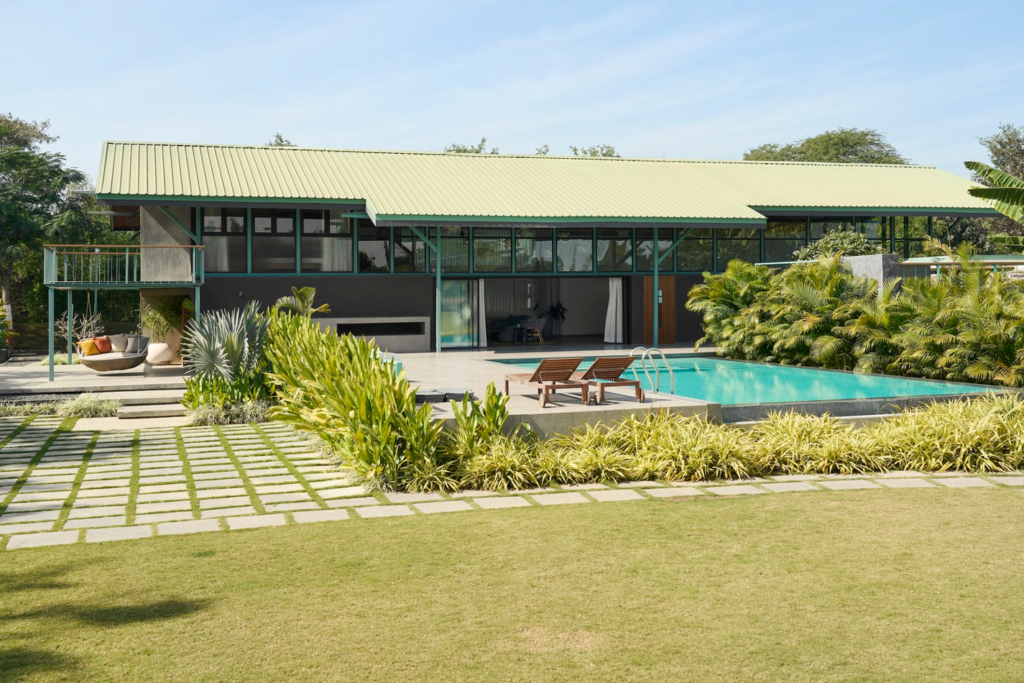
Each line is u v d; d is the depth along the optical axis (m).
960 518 7.84
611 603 5.62
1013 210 13.04
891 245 29.22
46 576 6.21
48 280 17.56
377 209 22.25
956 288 17.39
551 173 28.17
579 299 33.22
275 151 27.11
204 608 5.55
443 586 5.98
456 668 4.62
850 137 57.47
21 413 15.09
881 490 9.07
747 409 12.15
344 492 8.99
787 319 20.39
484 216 22.78
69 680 4.46
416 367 18.92
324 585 6.00
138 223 27.69
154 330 21.98
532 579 6.12
